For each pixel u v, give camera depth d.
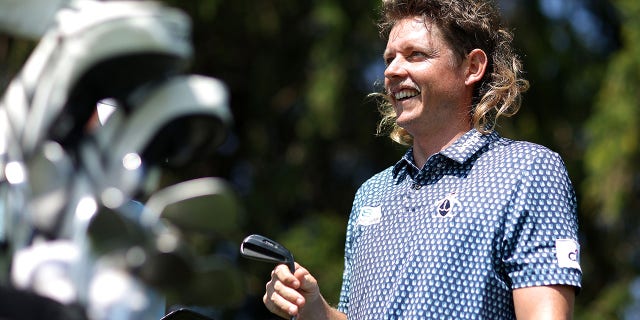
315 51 32.78
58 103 4.85
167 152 4.94
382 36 9.72
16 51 5.13
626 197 31.38
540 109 34.28
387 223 8.85
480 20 9.12
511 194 8.42
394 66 9.06
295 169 33.28
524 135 33.47
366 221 9.05
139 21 4.67
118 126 4.90
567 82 34.56
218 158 33.44
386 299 8.48
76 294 4.74
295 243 31.12
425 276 8.37
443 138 9.05
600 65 34.88
